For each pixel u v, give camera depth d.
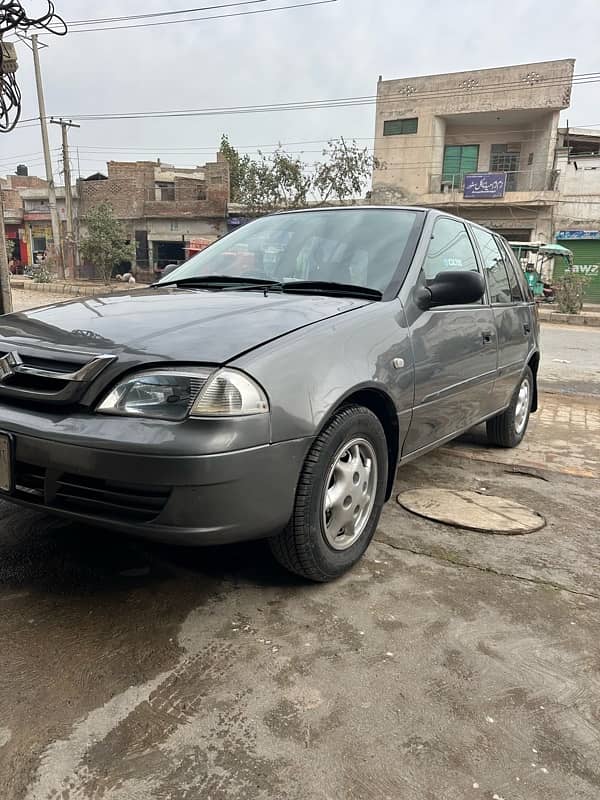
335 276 3.14
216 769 1.65
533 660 2.18
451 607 2.49
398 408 2.81
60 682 1.96
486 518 3.41
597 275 26.98
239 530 2.14
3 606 2.37
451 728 1.84
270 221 3.79
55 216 29.80
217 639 2.21
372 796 1.59
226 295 2.90
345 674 2.05
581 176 26.78
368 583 2.65
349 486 2.57
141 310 2.64
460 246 3.80
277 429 2.15
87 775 1.62
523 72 26.61
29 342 2.39
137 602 2.42
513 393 4.63
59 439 2.10
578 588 2.71
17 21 6.24
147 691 1.93
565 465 4.56
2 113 6.49
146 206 32.22
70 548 2.85
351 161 26.64
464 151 29.80
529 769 1.70
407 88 28.48
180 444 1.99
